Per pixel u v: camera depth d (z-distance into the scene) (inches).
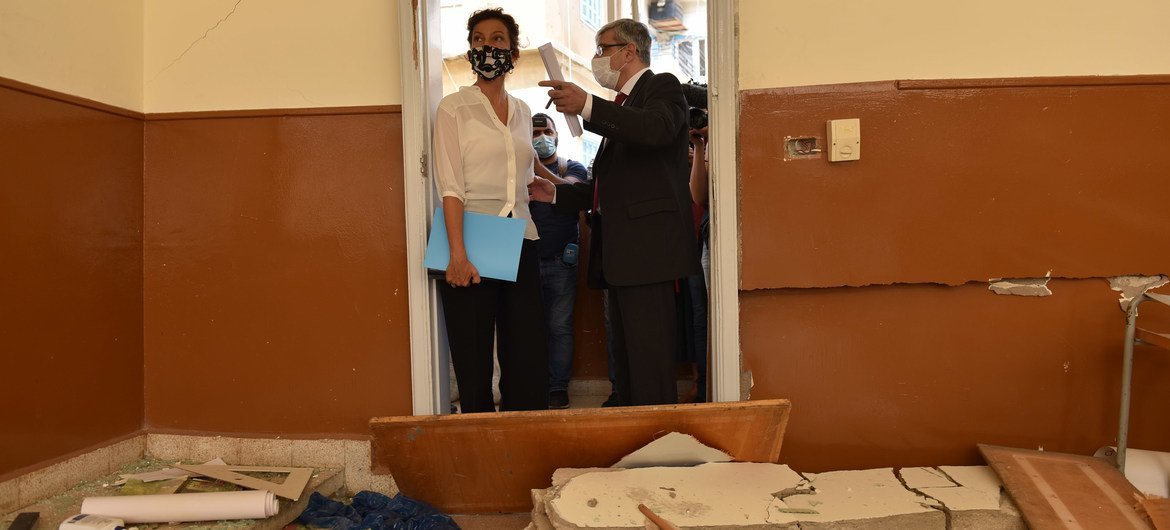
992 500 93.4
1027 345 106.3
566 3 321.4
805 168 105.7
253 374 116.0
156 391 118.6
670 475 97.0
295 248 114.7
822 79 105.6
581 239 157.2
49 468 101.7
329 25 113.4
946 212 105.0
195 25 116.6
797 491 94.3
